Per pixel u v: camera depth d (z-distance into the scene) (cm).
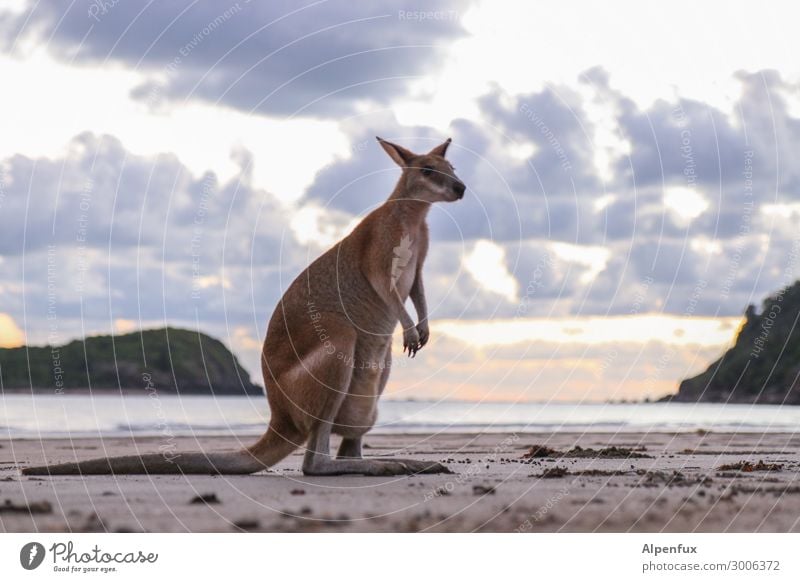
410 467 903
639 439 1631
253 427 2067
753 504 723
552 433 1891
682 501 736
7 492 756
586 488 803
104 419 2241
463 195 944
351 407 912
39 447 1388
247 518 661
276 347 902
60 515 666
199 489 780
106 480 845
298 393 876
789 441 1550
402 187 936
